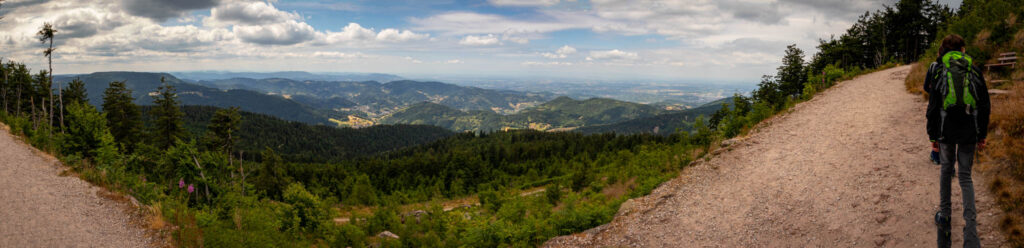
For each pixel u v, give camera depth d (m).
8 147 14.48
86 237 7.66
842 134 10.53
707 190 8.76
